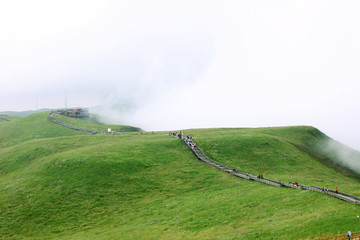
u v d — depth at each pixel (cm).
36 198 6178
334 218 3825
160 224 4869
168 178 7419
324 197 4884
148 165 8144
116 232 4719
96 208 5894
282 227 3831
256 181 6969
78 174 7269
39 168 7919
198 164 8531
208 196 6072
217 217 4772
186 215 5112
